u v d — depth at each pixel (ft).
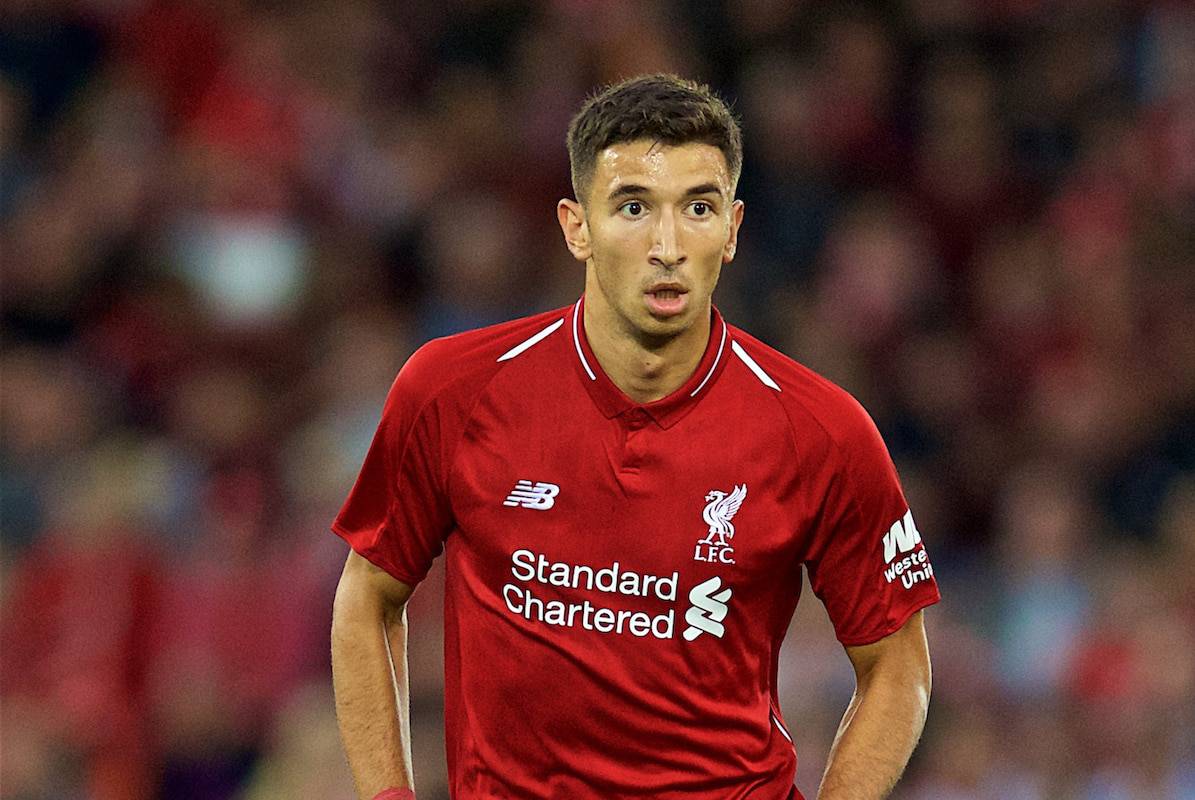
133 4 133.69
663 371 40.75
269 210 124.36
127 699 94.58
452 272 121.49
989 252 131.03
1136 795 93.61
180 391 115.03
